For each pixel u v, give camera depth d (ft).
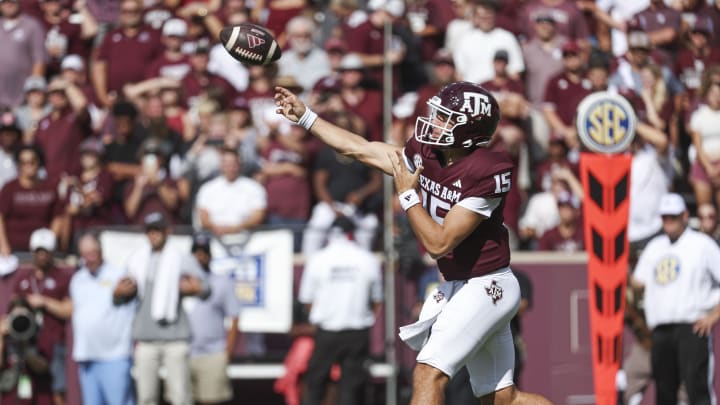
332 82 145.89
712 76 137.90
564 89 142.10
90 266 125.49
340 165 139.13
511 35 151.02
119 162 143.74
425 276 127.13
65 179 140.15
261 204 134.21
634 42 144.77
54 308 127.65
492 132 69.41
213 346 125.08
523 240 136.56
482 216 67.62
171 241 131.44
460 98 68.03
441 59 143.64
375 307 125.80
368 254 125.49
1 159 146.92
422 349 69.97
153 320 122.83
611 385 91.66
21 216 137.69
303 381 127.85
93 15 177.37
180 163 145.18
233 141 138.72
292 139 141.08
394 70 155.63
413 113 144.46
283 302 130.21
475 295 69.10
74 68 159.22
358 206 138.92
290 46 159.12
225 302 125.90
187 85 155.63
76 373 128.77
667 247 117.80
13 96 164.55
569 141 140.15
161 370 127.13
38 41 165.99
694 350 116.16
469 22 158.30
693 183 138.10
